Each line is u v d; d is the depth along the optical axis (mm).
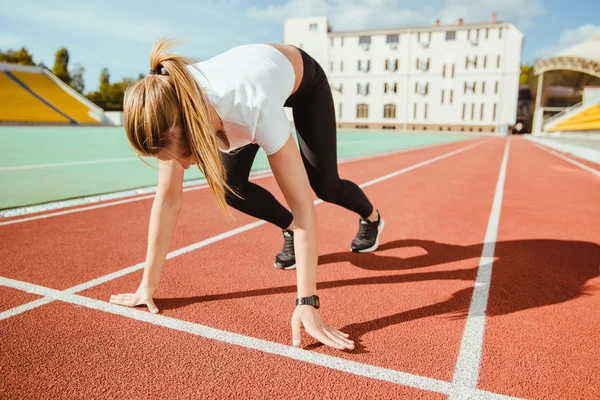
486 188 6523
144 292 2152
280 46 1963
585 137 25250
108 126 33750
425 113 47938
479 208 4926
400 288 2463
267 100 1574
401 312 2150
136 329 1927
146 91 1401
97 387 1507
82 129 25781
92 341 1813
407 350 1787
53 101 37781
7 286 2377
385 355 1747
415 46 47031
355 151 14703
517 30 43281
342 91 50656
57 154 10297
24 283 2424
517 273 2730
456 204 5168
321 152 2330
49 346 1765
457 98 46469
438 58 46500
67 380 1543
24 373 1576
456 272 2734
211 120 1540
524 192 6176
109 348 1763
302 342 1842
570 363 1702
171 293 2338
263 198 2520
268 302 2242
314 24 50219
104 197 5098
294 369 1640
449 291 2424
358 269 2771
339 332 1841
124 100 1469
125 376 1574
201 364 1662
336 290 2424
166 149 1474
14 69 40125
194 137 1440
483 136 40625
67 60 62906
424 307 2211
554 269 2811
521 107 55719
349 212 4555
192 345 1801
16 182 6141
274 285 2475
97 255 2949
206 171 1522
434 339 1882
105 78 54781
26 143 13672
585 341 1874
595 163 11445
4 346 1756
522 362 1705
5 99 34438
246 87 1566
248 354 1739
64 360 1667
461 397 1484
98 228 3668
